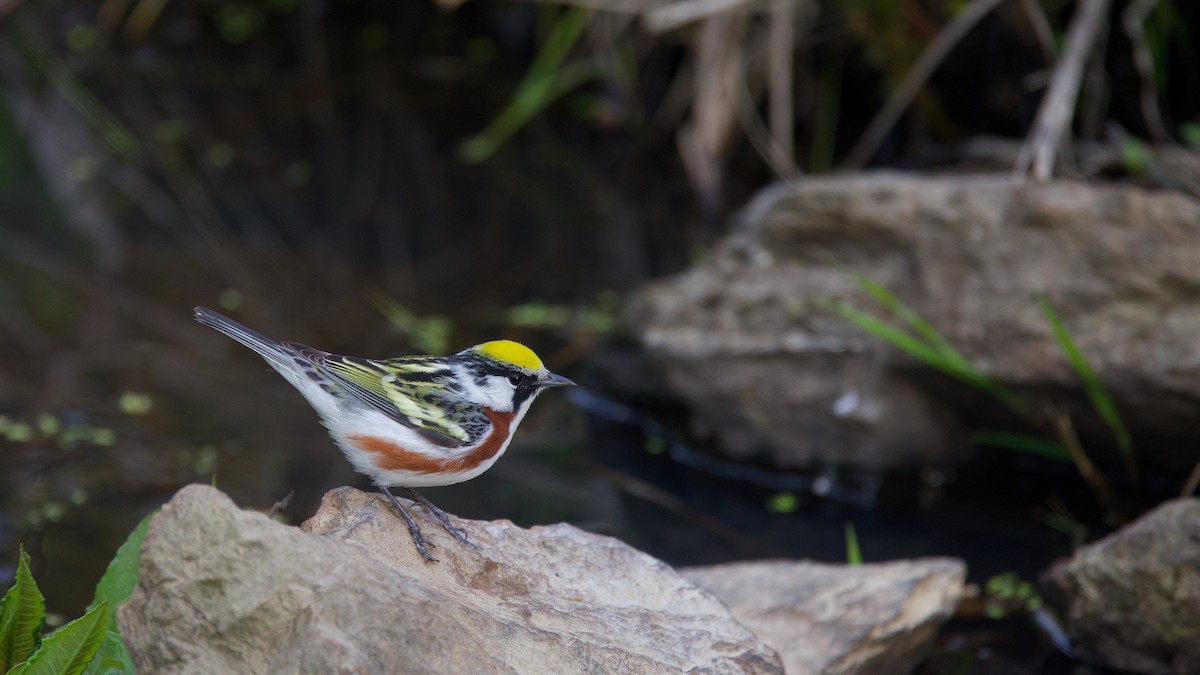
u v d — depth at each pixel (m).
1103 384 11.00
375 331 13.77
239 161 18.19
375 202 17.20
